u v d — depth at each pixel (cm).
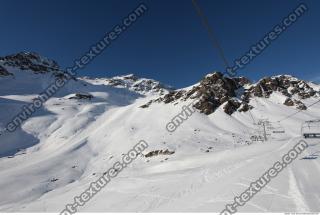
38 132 11625
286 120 11288
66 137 10938
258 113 12156
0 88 18638
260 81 15450
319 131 9306
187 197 2238
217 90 13038
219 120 11062
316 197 1505
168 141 8062
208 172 3306
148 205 2300
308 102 14288
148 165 6328
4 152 9406
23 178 5853
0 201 4700
